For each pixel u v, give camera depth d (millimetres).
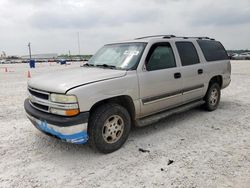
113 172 3312
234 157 3668
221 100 7770
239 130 4883
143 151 3945
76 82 3617
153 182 3041
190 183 2992
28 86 4277
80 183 3066
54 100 3564
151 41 4699
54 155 3875
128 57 4539
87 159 3721
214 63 6164
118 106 3943
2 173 3326
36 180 3148
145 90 4336
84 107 3508
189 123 5363
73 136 3475
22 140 4500
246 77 14734
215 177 3115
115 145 3957
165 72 4688
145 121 4434
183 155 3771
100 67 4664
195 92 5578
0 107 7133
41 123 3742
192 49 5648
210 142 4277
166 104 4852
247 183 2967
